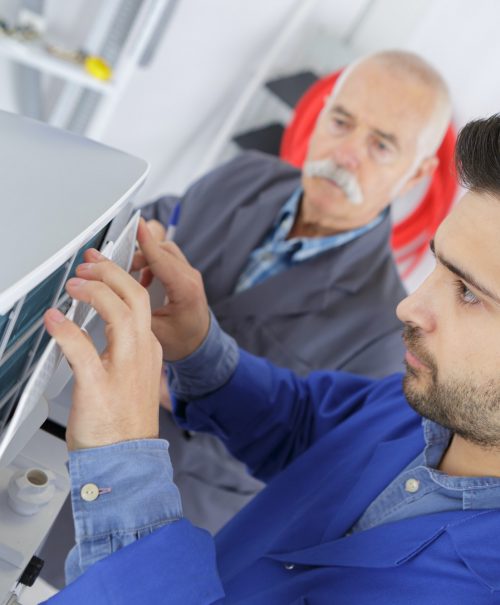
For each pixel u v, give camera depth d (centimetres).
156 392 66
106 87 191
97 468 63
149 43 193
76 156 69
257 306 152
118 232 76
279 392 102
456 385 69
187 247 159
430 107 153
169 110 218
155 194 233
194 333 90
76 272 64
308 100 193
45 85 210
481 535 71
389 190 156
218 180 162
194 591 65
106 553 64
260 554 86
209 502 144
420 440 84
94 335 85
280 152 206
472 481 74
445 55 190
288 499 92
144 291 64
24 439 64
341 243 154
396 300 155
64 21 199
